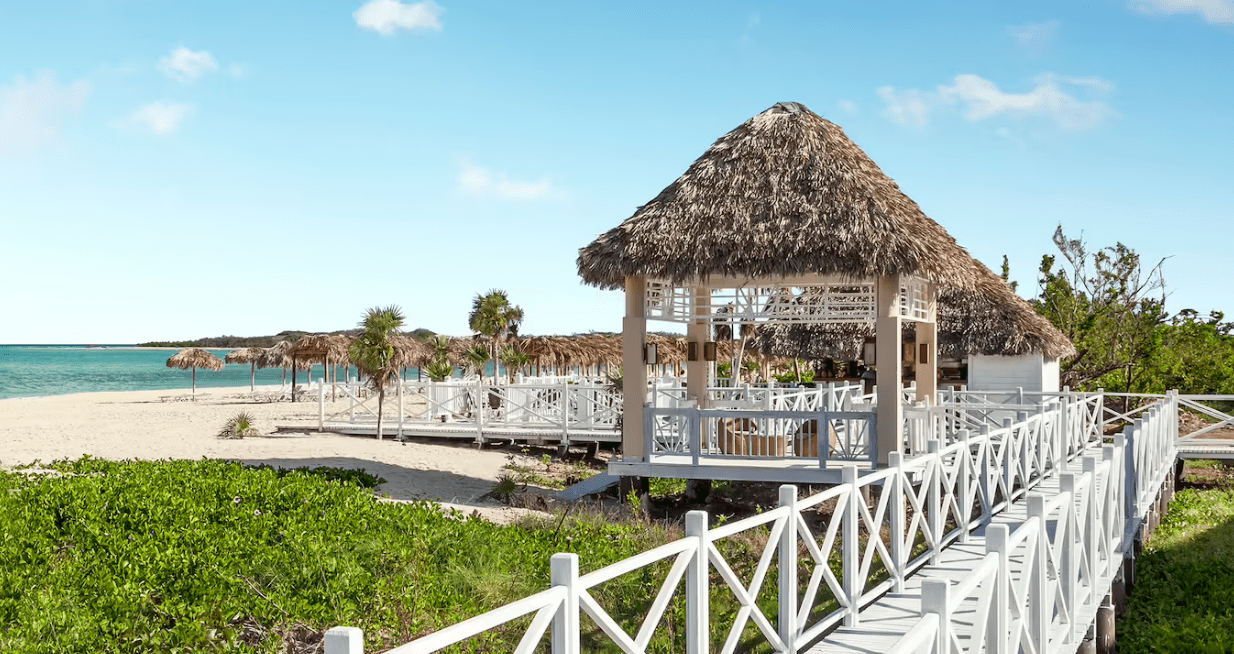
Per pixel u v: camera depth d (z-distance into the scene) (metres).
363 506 10.01
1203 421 24.73
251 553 7.68
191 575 7.09
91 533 8.22
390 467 15.99
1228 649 7.53
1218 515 13.79
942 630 3.14
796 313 14.05
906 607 6.49
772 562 8.85
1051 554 5.31
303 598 6.60
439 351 37.81
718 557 4.64
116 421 25.69
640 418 12.94
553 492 14.45
